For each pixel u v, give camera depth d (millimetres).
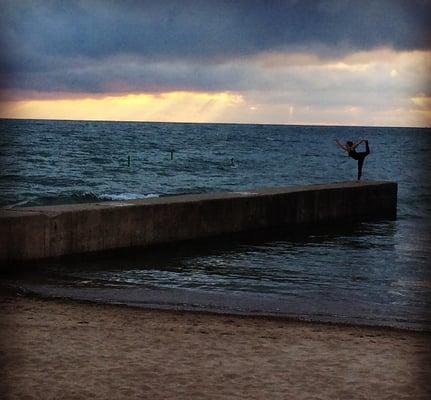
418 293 11531
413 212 25359
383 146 107812
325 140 133125
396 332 8930
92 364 7023
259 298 10914
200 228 16266
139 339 8117
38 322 8805
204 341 8133
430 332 8977
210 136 142625
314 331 8836
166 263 13703
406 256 15250
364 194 21922
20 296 10453
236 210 17250
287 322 9328
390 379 6824
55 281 11633
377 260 14695
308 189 19859
